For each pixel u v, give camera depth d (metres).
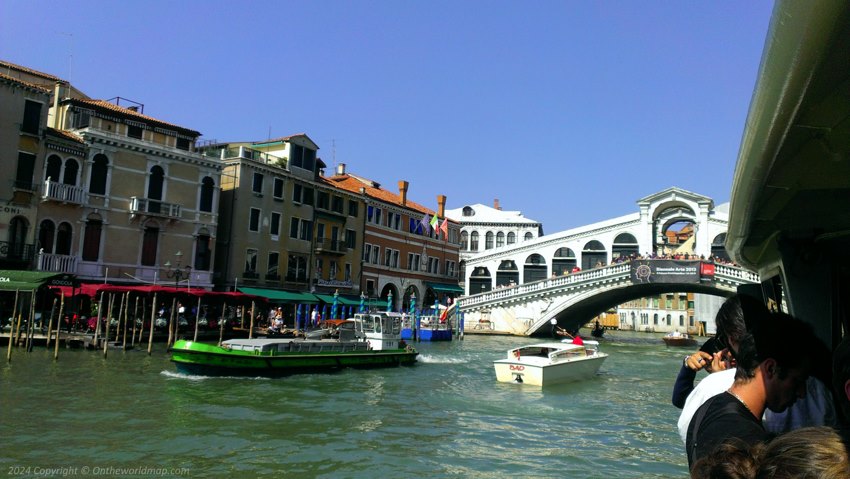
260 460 9.20
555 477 8.80
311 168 39.06
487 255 52.81
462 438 11.01
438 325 39.56
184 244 31.25
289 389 15.87
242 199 34.28
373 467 9.02
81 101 28.42
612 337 53.50
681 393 3.15
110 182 28.38
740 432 2.03
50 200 25.98
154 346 24.22
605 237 49.06
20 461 8.70
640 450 10.42
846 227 5.87
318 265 39.41
